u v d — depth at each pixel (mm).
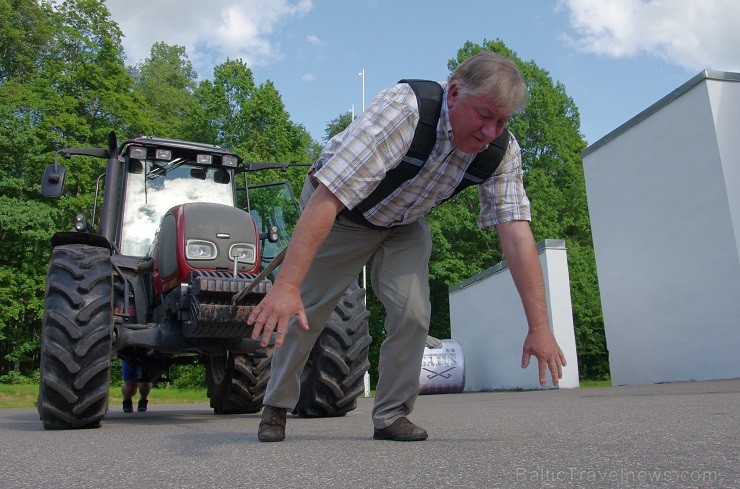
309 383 4707
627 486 1474
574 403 5773
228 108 31781
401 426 2697
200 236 4445
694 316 10469
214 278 4141
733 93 10227
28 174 25031
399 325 2680
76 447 2875
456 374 16000
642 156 11656
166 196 5438
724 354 9883
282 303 1968
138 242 5250
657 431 2713
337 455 2217
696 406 4273
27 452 2730
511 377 15859
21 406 13297
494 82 2156
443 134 2287
